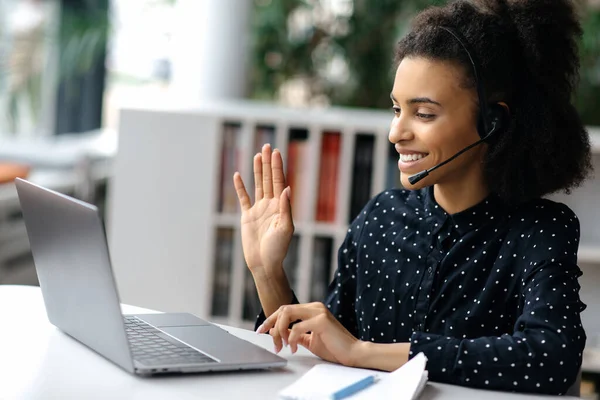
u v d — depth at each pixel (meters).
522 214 1.89
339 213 4.05
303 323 1.71
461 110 1.82
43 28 6.80
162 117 4.04
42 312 1.94
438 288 1.92
